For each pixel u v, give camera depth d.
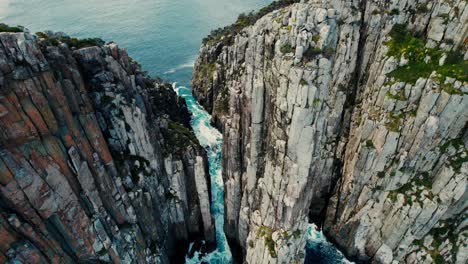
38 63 33.97
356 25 68.44
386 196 62.88
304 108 40.38
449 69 55.22
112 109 47.28
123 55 50.81
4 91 31.05
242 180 62.28
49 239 36.62
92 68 45.53
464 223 58.16
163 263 59.34
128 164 50.81
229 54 109.69
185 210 66.38
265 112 50.78
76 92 40.22
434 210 57.41
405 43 63.62
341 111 74.12
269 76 47.84
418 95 57.75
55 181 36.44
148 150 54.66
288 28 43.22
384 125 60.47
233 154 62.47
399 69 61.69
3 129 31.25
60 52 38.84
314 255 73.06
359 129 68.56
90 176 41.56
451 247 58.81
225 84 115.81
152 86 87.94
